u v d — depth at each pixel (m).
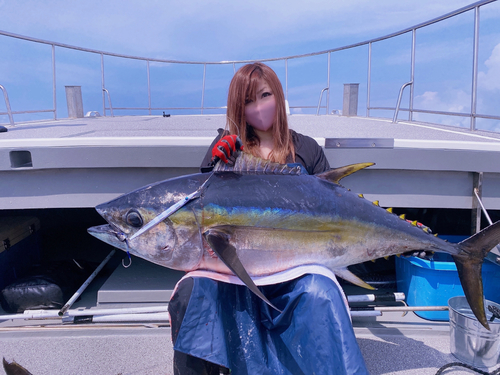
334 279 1.55
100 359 2.01
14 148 2.34
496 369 1.97
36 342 2.15
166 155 2.40
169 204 1.54
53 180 2.45
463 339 2.01
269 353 1.58
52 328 2.34
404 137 2.96
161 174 2.47
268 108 1.95
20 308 2.58
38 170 2.43
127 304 2.59
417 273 2.52
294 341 1.51
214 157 1.69
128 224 1.56
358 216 1.65
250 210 1.54
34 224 3.26
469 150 2.46
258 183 1.61
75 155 2.38
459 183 2.56
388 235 1.70
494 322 1.93
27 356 2.03
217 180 1.61
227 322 1.55
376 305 2.74
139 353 2.06
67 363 1.97
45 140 2.38
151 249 1.57
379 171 2.54
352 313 2.31
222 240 1.46
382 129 3.81
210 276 1.54
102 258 3.67
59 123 5.01
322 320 1.45
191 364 1.56
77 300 2.75
